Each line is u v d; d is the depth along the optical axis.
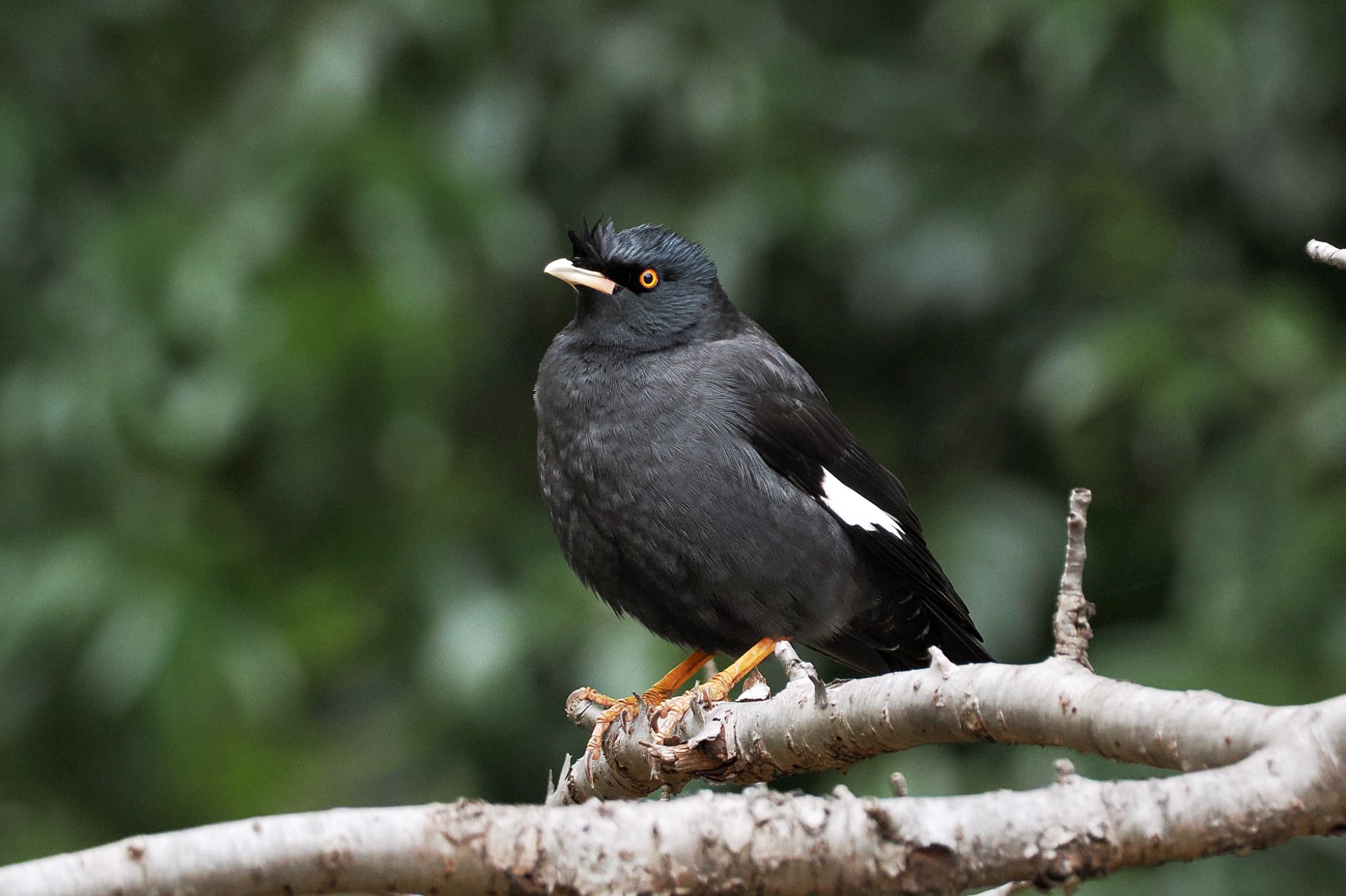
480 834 3.51
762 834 3.58
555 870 3.53
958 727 4.12
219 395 11.52
